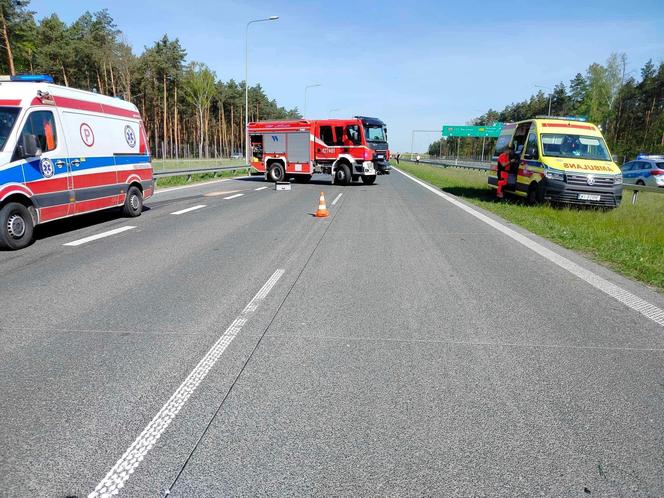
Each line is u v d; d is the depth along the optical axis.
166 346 4.11
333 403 3.20
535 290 5.83
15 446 2.72
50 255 7.60
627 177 24.00
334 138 23.62
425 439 2.80
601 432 2.89
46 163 8.55
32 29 48.78
